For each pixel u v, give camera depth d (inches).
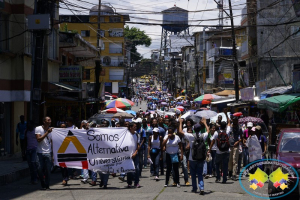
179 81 3511.3
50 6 771.4
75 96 1085.1
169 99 2942.9
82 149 453.4
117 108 996.6
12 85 759.1
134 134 458.0
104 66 2581.2
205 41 1964.8
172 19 1537.9
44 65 861.2
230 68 1617.9
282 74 1181.7
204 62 1927.9
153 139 528.7
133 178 474.6
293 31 1099.3
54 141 453.4
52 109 1063.0
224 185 460.4
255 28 1312.7
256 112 1135.0
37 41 625.9
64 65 1057.5
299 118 831.7
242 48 1417.3
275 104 771.4
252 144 506.6
